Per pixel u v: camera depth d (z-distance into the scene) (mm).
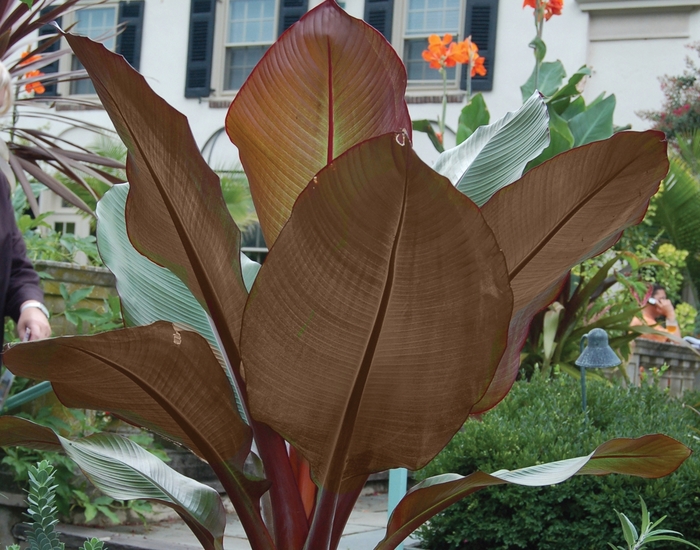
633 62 18188
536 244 1787
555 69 10258
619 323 8156
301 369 1527
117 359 1574
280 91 1864
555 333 7742
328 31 1833
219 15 20797
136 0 21016
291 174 1911
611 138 1582
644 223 13688
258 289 1458
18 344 1496
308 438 1611
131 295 2170
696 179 16422
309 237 1399
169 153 1561
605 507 3887
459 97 18609
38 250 6973
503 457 4168
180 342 1584
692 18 17844
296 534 1833
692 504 3836
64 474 5633
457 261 1390
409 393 1541
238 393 2047
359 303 1446
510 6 18781
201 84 20531
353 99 1869
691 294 17844
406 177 1282
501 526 4117
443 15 19375
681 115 17250
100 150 15039
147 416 1722
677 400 6395
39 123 19703
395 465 1632
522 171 2219
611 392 5223
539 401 4883
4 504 5539
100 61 1466
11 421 1771
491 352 1479
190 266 1746
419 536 4500
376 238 1375
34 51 6754
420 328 1467
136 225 1734
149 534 5559
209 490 1966
